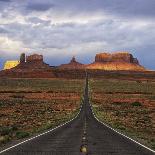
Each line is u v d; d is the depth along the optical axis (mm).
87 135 32969
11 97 156625
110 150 21141
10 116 70562
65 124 54312
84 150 20109
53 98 160625
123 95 187250
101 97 173625
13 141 26875
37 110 95125
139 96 182125
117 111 99188
